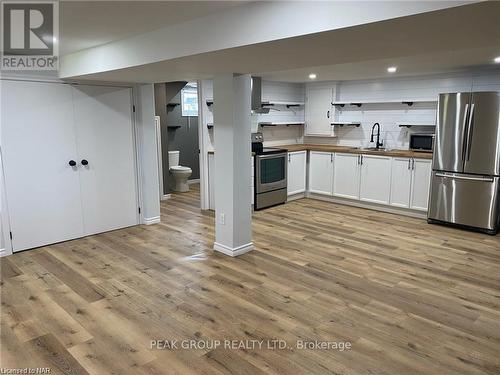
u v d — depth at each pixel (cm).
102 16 236
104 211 467
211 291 314
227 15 223
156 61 280
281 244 430
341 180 621
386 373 215
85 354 231
